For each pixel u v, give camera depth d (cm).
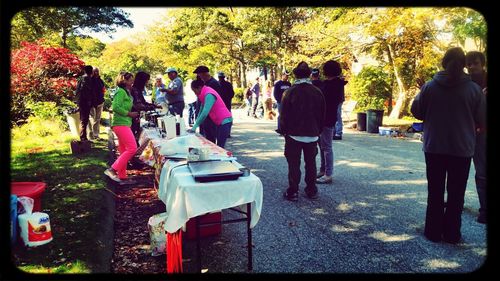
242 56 2638
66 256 316
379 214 454
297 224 427
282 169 682
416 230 406
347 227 417
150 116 701
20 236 332
